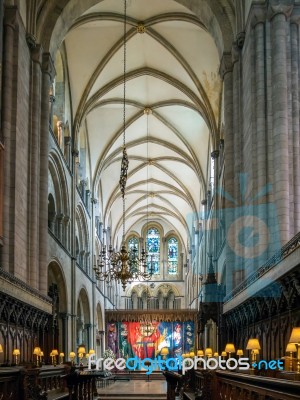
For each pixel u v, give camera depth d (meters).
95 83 35.47
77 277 37.09
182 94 37.97
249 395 10.46
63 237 33.44
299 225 18.47
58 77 33.09
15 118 21.39
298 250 13.87
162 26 31.98
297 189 18.77
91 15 30.14
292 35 20.12
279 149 19.08
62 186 32.72
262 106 20.39
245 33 23.45
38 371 14.35
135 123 42.66
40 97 24.98
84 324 42.50
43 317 24.98
